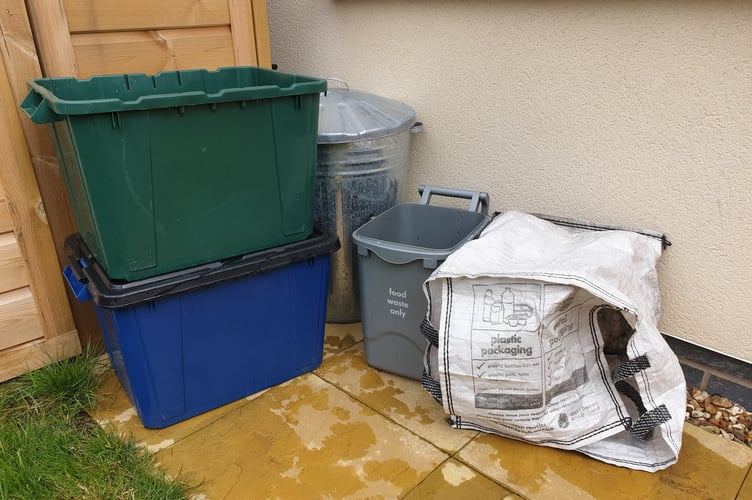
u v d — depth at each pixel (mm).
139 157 1393
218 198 1574
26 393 1788
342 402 1814
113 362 1862
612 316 1809
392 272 1756
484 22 1967
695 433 1653
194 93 1395
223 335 1706
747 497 1430
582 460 1558
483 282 1484
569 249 1636
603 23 1694
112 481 1480
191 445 1632
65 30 1738
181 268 1588
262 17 2152
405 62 2264
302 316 1872
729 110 1543
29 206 1801
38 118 1356
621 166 1794
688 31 1549
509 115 2014
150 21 1887
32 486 1435
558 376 1530
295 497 1452
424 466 1545
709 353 1778
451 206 2324
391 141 2027
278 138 1619
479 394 1529
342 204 2055
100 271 1582
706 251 1693
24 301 1856
